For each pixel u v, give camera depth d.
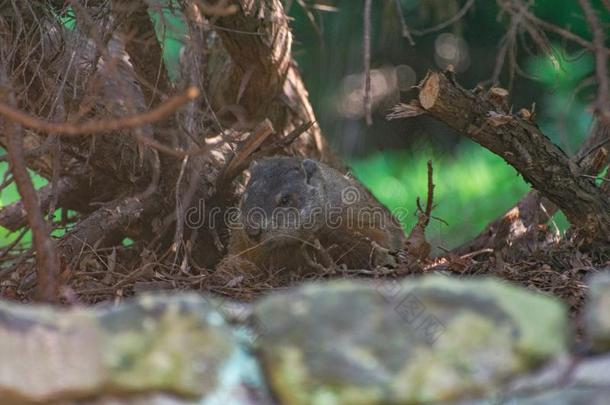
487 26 22.31
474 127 9.78
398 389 4.95
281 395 5.01
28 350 4.97
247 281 10.14
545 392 4.97
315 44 22.09
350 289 5.27
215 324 5.22
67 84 10.37
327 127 22.94
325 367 5.01
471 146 23.47
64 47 10.09
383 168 22.64
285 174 11.55
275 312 5.23
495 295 5.22
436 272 10.13
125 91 6.89
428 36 22.98
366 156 23.38
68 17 10.61
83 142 11.43
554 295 8.95
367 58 6.82
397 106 10.05
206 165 12.29
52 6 10.75
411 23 22.23
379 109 23.45
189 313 5.18
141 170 11.61
